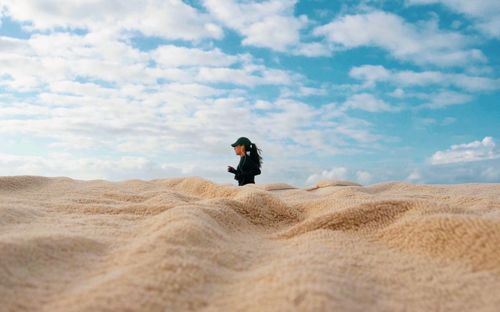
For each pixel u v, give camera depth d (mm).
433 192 7715
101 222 3676
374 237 3330
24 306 1939
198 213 3449
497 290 2275
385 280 2434
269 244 3297
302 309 1779
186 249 2619
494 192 7395
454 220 3012
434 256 2824
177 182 8094
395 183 8672
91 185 6953
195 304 2014
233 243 3090
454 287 2340
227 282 2316
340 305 1863
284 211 4312
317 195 7094
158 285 2088
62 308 1869
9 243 2428
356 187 7809
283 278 2121
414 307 2096
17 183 6352
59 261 2484
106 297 1918
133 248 2641
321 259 2588
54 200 5102
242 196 4516
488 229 2820
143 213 4230
